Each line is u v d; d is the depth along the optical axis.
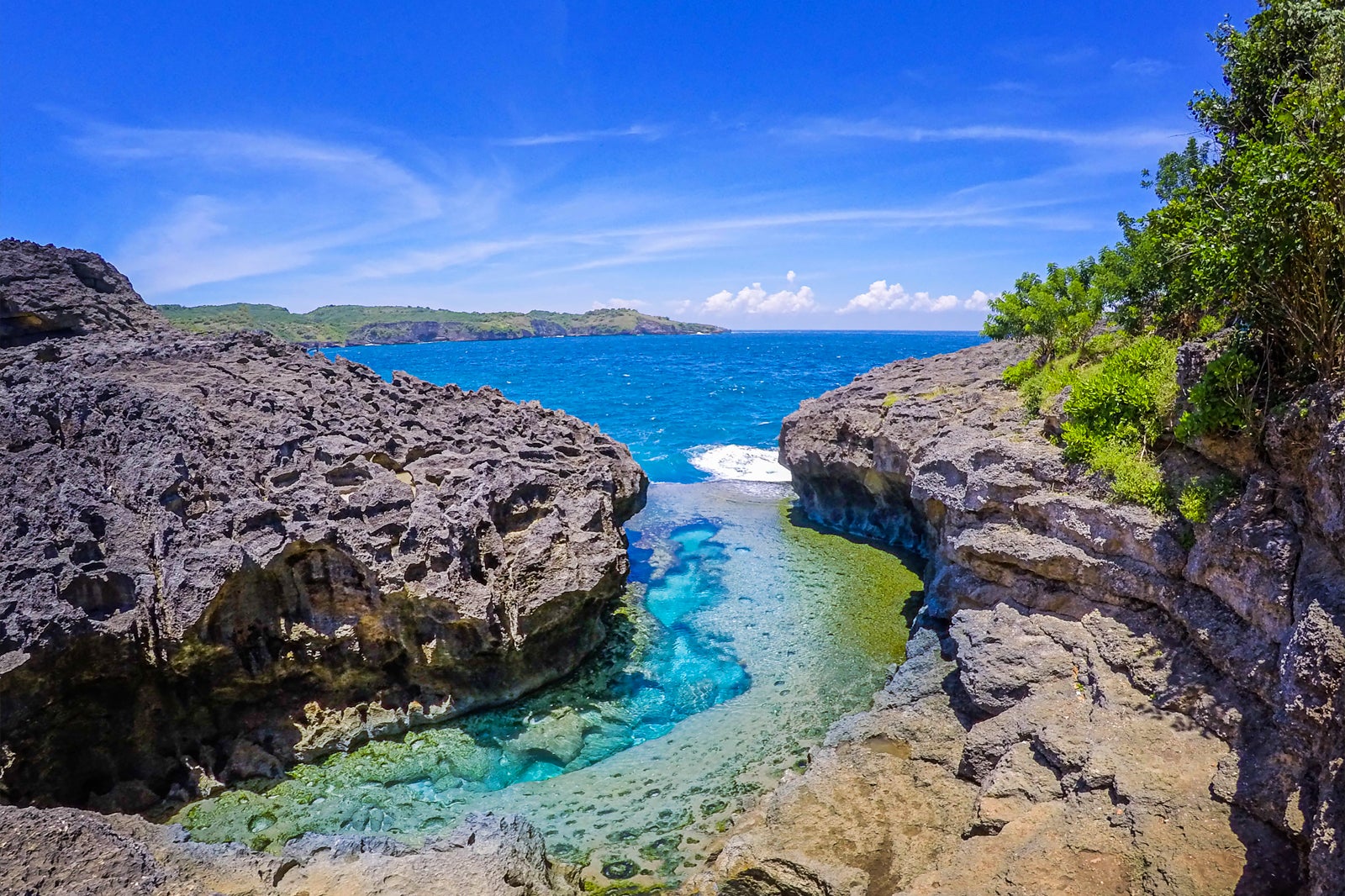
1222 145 17.20
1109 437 19.09
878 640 25.56
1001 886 11.27
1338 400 12.78
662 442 63.59
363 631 20.53
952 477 23.67
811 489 40.44
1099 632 16.56
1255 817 11.20
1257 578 13.57
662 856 15.73
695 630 26.69
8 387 23.92
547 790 18.11
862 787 15.30
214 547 18.58
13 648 15.74
